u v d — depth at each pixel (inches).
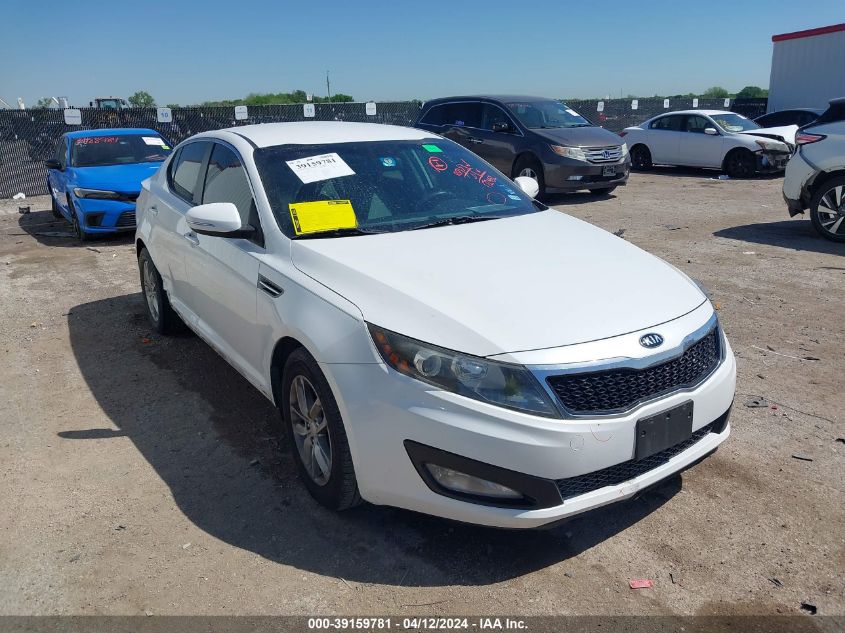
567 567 115.7
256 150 161.0
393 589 111.1
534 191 193.3
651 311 117.9
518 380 103.7
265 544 122.6
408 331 110.0
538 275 124.6
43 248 379.6
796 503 130.8
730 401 125.3
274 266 137.4
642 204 482.0
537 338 107.1
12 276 316.8
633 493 111.3
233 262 151.8
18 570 116.6
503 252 135.0
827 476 139.3
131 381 193.9
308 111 722.2
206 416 171.9
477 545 121.7
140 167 399.5
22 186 609.0
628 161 512.4
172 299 204.8
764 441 153.1
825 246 328.8
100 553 120.6
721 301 250.1
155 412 174.7
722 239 353.1
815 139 329.1
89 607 108.0
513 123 513.3
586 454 104.5
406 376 108.2
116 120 641.0
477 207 164.7
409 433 108.1
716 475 141.0
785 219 402.6
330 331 117.6
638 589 110.2
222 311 161.8
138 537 125.0
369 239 140.2
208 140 186.9
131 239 396.2
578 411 105.3
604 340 108.7
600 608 106.3
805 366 192.1
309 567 116.6
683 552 118.6
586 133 503.2
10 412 176.2
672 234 370.9
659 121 676.1
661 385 112.3
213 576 114.7
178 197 196.2
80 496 138.1
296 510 132.5
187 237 179.3
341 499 123.0
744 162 606.5
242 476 144.6
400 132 185.0
